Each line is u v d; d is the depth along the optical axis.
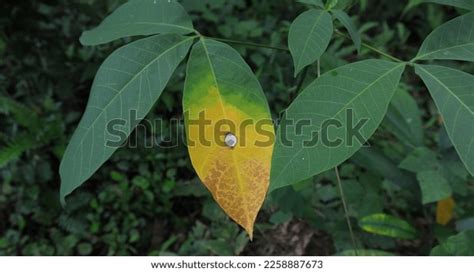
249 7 1.21
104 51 0.96
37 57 1.00
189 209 0.98
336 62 0.67
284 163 0.36
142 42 0.41
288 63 1.00
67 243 0.91
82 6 0.96
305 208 0.75
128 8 0.44
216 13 1.06
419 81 1.19
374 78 0.39
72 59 0.99
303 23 0.40
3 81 1.00
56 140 0.96
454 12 1.25
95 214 0.92
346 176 0.86
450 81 0.39
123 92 0.39
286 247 0.91
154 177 0.94
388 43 1.22
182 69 0.91
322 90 0.38
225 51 0.40
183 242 0.94
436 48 0.41
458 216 0.76
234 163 0.37
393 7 1.30
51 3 1.01
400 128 0.73
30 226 0.94
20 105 0.93
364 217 0.74
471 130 0.37
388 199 0.91
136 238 0.92
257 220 0.92
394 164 0.71
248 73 0.39
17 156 0.89
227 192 0.37
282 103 0.96
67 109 1.02
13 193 0.92
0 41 0.98
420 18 1.31
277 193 0.69
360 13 1.23
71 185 0.37
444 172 0.67
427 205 0.87
